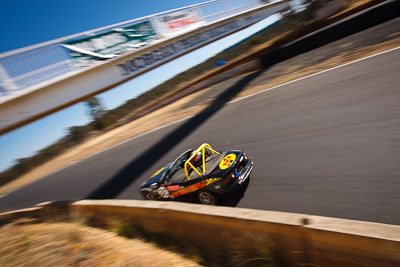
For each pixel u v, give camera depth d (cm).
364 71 895
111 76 1608
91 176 1170
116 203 558
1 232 754
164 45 1934
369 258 224
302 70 1285
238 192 554
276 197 488
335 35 1511
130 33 1736
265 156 658
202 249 388
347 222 250
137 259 399
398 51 918
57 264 430
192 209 390
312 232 257
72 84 1435
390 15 1324
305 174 519
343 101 754
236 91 1504
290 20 2773
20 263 465
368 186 419
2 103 1175
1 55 1202
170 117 1652
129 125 2167
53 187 1270
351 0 2338
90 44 1521
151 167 959
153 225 464
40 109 1316
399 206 359
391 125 545
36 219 807
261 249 309
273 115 899
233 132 919
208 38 2328
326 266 259
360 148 521
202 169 540
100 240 494
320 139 620
